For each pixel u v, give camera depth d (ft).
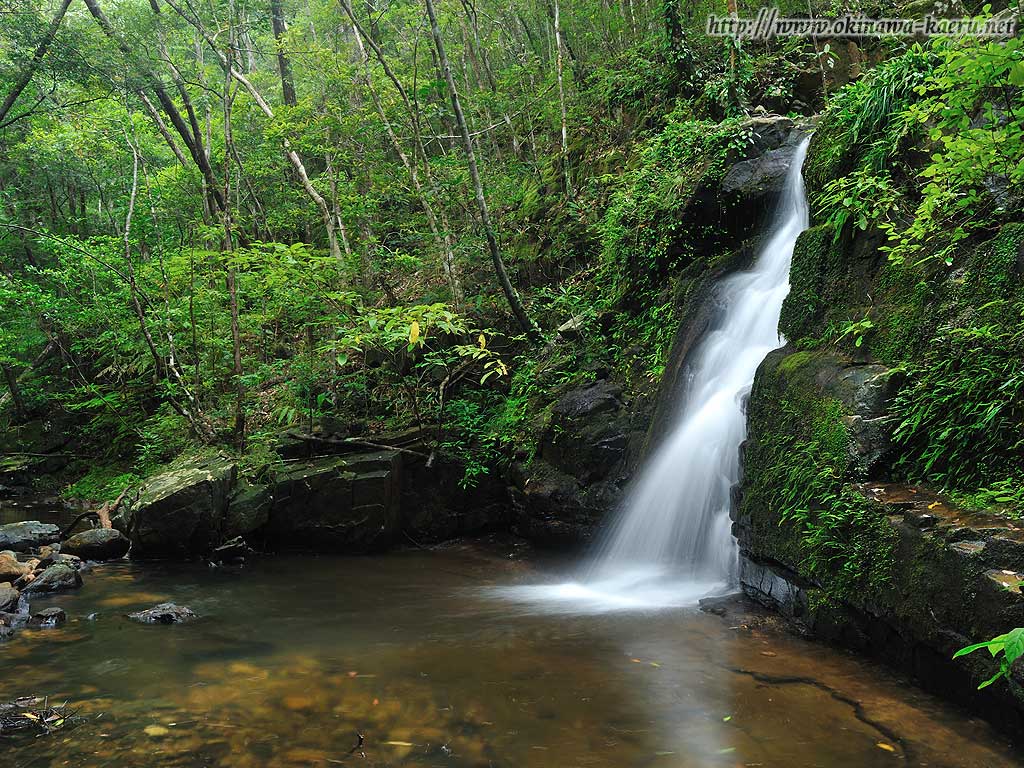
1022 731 10.78
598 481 26.09
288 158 45.06
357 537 27.94
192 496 27.45
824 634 15.44
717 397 22.35
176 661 15.79
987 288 14.96
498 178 43.50
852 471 15.34
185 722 12.42
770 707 12.34
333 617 19.44
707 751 10.90
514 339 33.22
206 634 17.97
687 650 15.39
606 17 45.44
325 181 43.21
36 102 40.47
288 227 51.29
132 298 38.24
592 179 36.17
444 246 36.83
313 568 25.85
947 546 12.22
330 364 34.65
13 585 23.04
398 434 30.60
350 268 35.86
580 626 17.62
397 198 43.37
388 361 33.78
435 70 48.14
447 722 12.16
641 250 29.50
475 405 30.71
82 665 15.60
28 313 45.06
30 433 50.75
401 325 26.22
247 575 24.95
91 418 50.49
